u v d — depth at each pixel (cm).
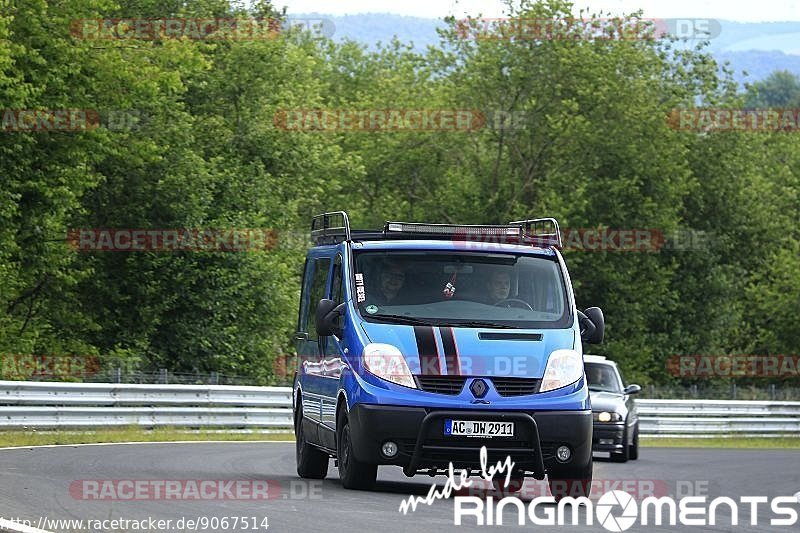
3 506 2611
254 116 11375
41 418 5953
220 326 10669
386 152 15025
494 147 15125
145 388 6525
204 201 10262
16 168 8562
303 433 3850
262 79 11294
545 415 3161
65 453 4566
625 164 14162
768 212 16475
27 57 8231
